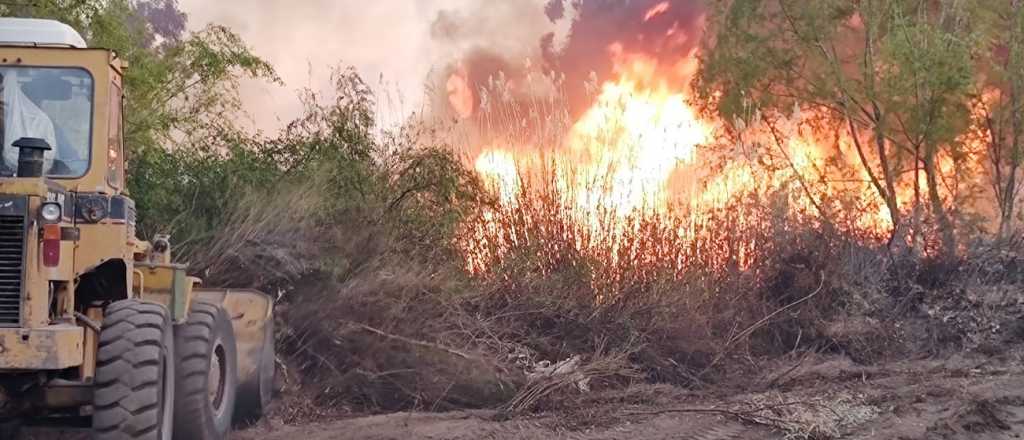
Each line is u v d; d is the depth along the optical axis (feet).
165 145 36.09
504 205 38.14
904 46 57.16
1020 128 59.00
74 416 22.38
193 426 22.72
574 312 35.83
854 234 46.47
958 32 58.75
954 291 44.91
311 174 35.55
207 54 37.81
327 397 31.42
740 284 40.45
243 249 32.30
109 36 35.73
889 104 58.39
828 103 63.05
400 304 32.53
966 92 57.36
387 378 31.94
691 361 36.68
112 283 22.31
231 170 34.50
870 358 40.57
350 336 32.17
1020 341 42.78
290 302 32.22
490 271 36.55
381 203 35.96
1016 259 48.65
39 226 20.17
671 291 37.68
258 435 27.50
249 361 28.09
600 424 28.84
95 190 22.11
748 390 34.55
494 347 33.60
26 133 22.11
